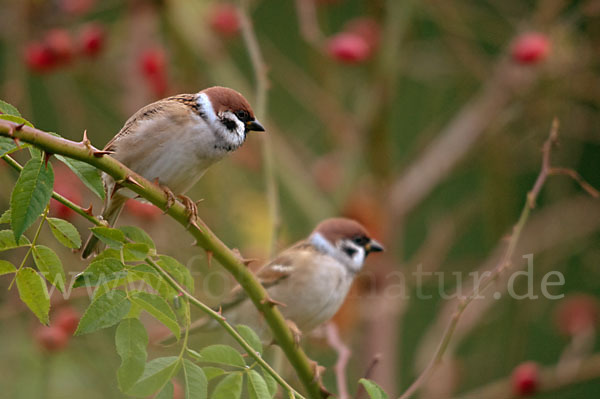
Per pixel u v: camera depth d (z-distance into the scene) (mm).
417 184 12180
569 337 10906
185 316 4004
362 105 11430
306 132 12961
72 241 3898
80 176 3775
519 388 9359
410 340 13195
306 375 5207
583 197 11625
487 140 11523
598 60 11125
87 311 3682
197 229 4715
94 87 11070
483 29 12641
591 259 11766
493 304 11070
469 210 11680
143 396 3668
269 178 8250
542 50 10359
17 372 8328
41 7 10812
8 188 8570
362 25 11562
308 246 8758
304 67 13992
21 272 3826
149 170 6320
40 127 12047
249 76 13492
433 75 12336
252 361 4328
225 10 11195
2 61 11852
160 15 10945
